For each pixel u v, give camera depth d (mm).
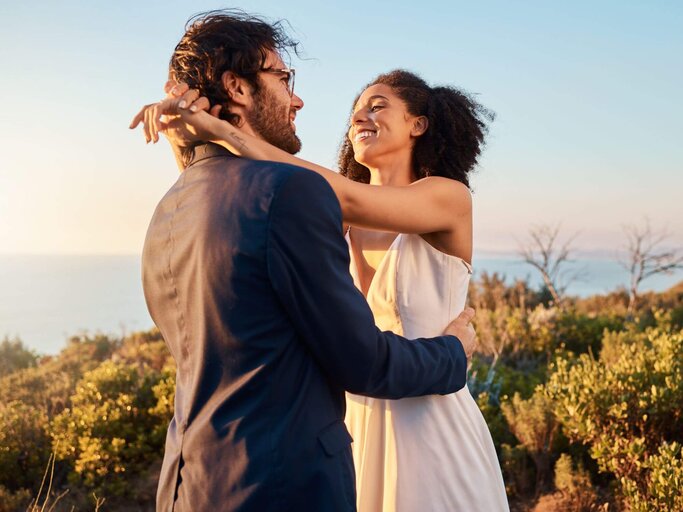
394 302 1795
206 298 1279
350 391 1332
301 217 1240
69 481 4984
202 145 1437
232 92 1453
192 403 1330
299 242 1233
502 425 4723
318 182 1288
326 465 1275
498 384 5551
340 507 1278
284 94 1531
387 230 1679
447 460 1733
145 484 4887
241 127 1482
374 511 1771
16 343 12648
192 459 1311
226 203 1284
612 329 7797
